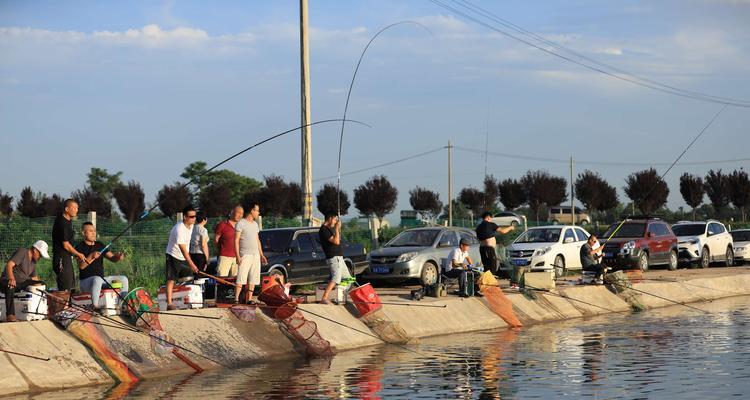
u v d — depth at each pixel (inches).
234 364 558.9
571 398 438.0
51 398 448.8
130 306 549.6
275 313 621.9
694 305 1004.6
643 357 574.2
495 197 3065.9
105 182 3449.8
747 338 669.3
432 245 1008.9
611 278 965.8
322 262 889.5
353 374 520.7
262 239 875.4
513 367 539.5
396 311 717.9
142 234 1192.8
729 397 434.9
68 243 552.1
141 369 514.9
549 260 1130.7
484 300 810.2
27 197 2625.5
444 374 516.1
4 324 492.7
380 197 2765.7
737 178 2706.7
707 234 1409.9
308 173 991.0
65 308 531.8
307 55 994.7
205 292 790.5
